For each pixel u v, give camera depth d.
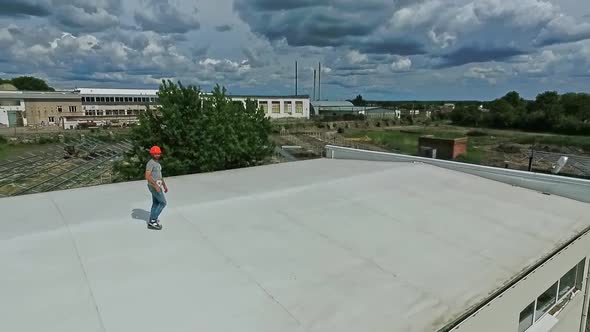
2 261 5.84
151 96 94.12
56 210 8.45
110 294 5.11
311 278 5.95
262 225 7.94
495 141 63.06
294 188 10.75
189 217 8.13
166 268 5.92
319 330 4.68
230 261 6.29
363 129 83.44
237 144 18.95
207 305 5.03
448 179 13.17
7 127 70.31
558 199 11.67
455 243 7.82
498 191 12.18
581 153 49.56
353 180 12.02
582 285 9.83
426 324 5.04
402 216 9.12
